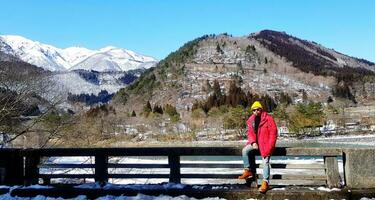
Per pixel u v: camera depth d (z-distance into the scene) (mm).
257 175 10266
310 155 10055
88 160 22234
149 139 106750
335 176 10039
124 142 54969
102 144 26203
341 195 9344
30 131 20938
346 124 143875
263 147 9469
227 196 9594
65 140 22672
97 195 9969
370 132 130875
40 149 11109
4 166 11094
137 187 10164
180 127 132375
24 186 10555
